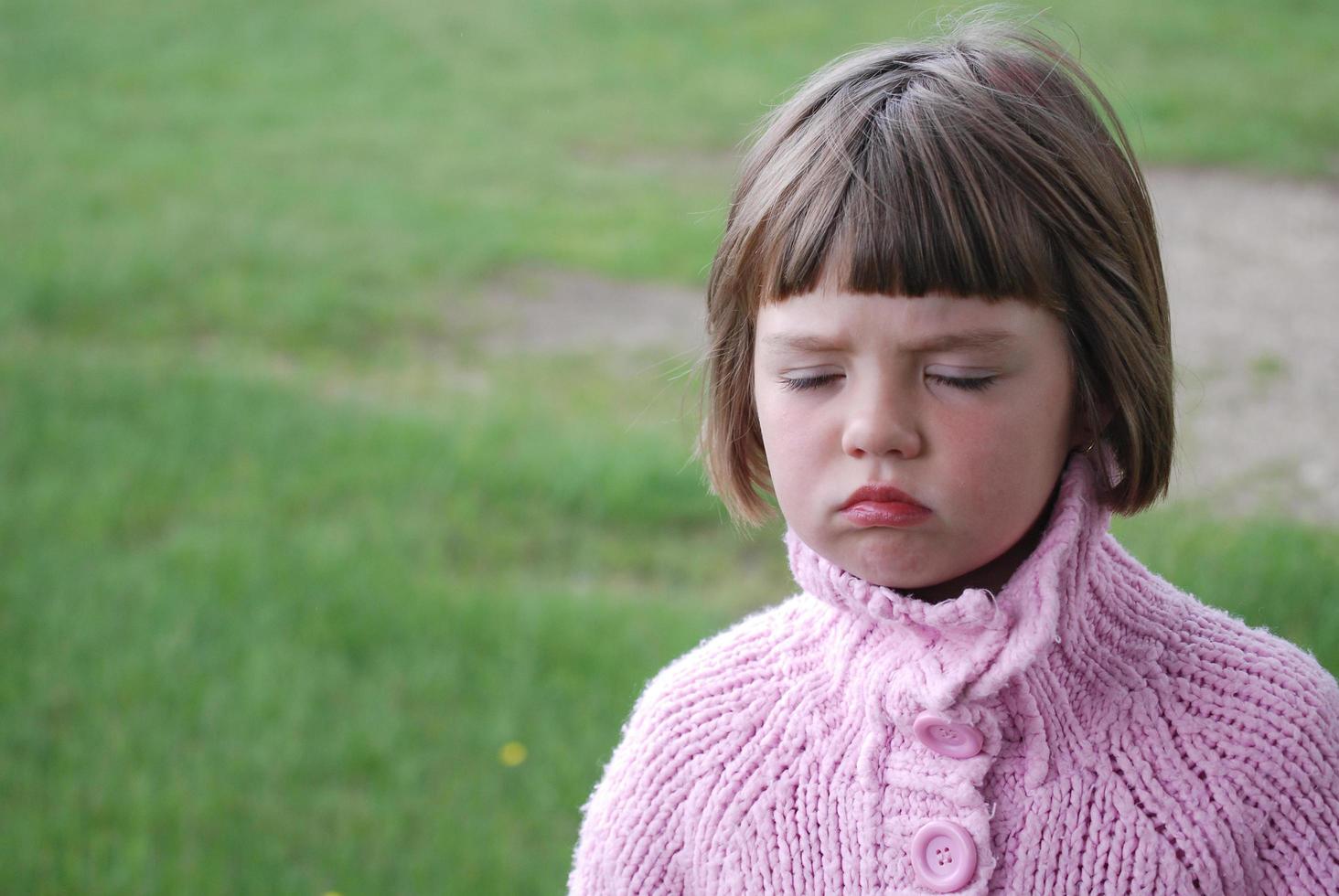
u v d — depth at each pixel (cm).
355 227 973
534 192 1080
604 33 1620
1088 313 118
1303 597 386
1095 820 121
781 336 119
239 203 1020
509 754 377
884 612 119
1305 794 121
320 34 1614
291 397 666
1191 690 124
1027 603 117
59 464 579
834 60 137
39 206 987
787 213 117
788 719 134
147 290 827
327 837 346
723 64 1484
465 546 519
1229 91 1241
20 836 343
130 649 436
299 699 405
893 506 115
